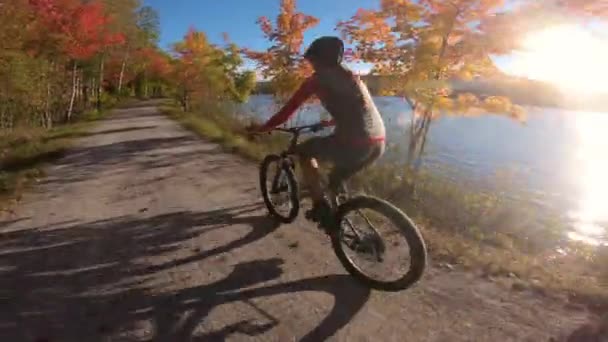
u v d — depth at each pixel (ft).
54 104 100.83
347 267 12.32
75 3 74.28
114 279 12.45
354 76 11.41
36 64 66.03
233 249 14.69
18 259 13.96
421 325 9.99
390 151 32.83
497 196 30.04
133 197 22.16
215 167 30.12
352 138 11.16
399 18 25.40
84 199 21.91
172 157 34.81
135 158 34.88
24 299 11.30
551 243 21.17
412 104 27.81
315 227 16.74
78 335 9.66
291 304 10.96
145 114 107.14
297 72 40.70
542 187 41.42
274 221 17.54
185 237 15.90
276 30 41.75
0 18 50.01
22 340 9.46
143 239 15.76
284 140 37.52
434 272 12.82
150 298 11.32
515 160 61.00
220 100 90.33
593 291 11.28
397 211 10.95
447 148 70.28
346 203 12.03
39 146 43.52
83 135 56.13
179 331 9.80
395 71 27.04
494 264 13.21
